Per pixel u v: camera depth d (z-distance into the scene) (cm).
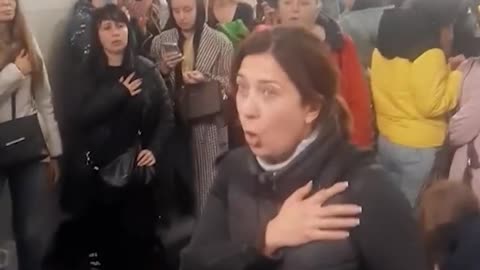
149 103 306
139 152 308
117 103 302
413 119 285
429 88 275
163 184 314
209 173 313
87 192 305
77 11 307
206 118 311
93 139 304
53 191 297
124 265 309
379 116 293
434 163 283
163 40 316
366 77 291
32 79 279
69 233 305
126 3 320
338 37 262
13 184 287
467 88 266
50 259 300
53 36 308
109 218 310
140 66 305
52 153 295
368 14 311
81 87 303
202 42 315
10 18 271
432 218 139
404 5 285
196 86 313
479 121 261
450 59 281
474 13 298
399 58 282
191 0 311
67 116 305
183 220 310
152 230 311
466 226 138
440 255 135
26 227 291
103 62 301
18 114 278
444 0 276
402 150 287
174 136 314
